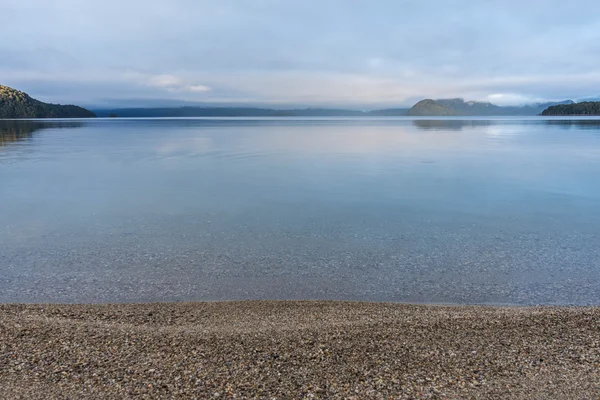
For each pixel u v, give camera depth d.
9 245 13.80
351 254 12.88
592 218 17.45
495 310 8.48
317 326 7.39
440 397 5.10
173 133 89.31
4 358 5.98
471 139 69.38
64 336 6.76
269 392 5.23
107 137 75.12
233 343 6.59
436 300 9.62
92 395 5.14
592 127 112.44
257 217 17.83
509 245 13.80
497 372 5.64
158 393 5.20
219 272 11.36
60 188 25.00
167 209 19.44
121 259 12.41
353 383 5.42
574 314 7.61
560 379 5.45
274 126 137.62
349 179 28.25
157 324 7.64
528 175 29.78
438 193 23.16
